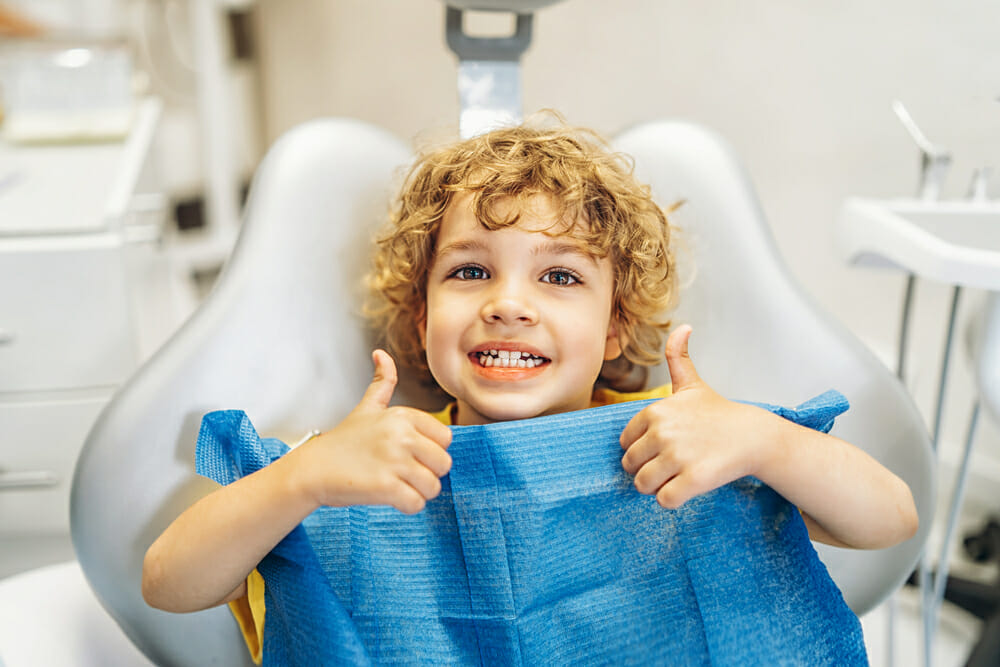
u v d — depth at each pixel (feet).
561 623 1.92
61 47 4.17
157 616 2.02
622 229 2.28
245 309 2.19
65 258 2.86
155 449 2.04
